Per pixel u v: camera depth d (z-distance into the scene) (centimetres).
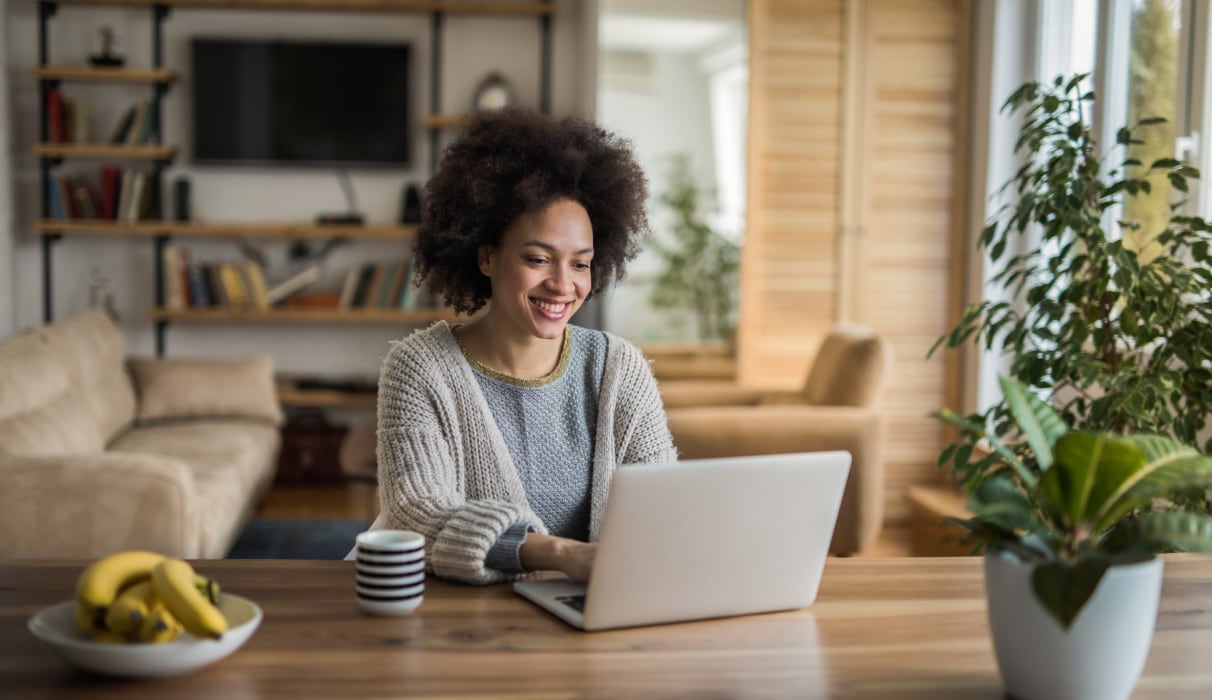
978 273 452
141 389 474
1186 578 154
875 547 438
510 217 171
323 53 569
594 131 180
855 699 111
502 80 574
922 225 466
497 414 175
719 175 491
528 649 123
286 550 424
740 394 425
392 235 558
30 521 271
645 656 121
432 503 156
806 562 137
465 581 146
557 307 171
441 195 178
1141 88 344
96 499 273
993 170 441
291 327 586
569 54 580
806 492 133
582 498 180
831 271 466
